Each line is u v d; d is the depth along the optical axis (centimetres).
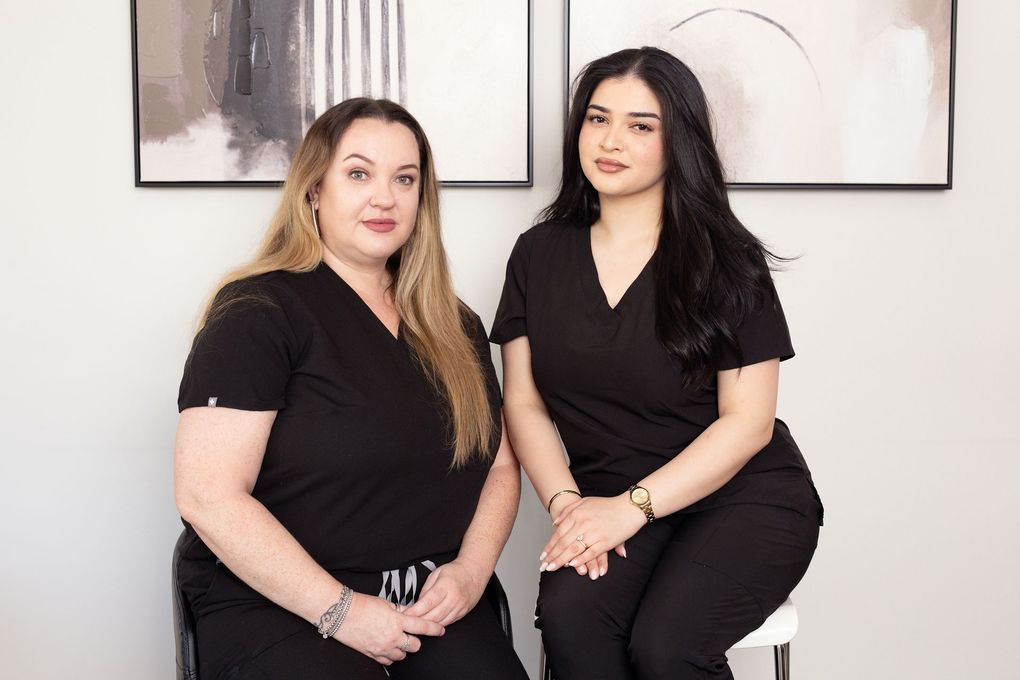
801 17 207
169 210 202
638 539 159
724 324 157
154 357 205
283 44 198
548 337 167
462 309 170
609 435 164
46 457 205
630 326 160
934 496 224
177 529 209
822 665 225
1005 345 223
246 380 134
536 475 166
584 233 172
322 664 131
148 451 206
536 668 220
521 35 203
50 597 207
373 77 201
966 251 220
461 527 157
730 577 148
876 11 209
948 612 225
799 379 220
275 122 200
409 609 140
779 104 209
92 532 207
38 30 196
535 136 208
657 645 142
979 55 216
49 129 198
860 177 212
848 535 224
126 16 198
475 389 157
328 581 135
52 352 203
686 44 205
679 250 159
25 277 201
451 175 205
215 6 196
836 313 219
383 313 154
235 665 133
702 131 161
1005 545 226
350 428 139
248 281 143
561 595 151
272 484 141
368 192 147
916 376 222
